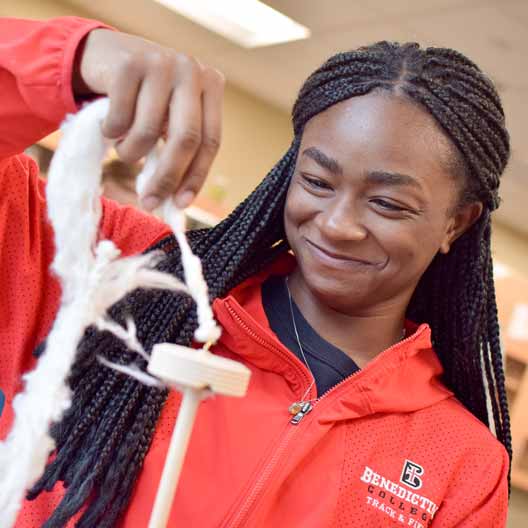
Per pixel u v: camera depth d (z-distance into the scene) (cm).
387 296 96
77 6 438
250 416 91
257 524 87
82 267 69
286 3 355
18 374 91
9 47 71
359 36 366
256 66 445
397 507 93
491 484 99
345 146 87
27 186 91
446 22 322
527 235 554
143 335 91
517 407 461
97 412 87
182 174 62
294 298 101
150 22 426
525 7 288
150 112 62
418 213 90
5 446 70
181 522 85
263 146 507
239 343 94
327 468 92
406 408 98
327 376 97
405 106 88
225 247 98
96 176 68
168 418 90
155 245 99
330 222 88
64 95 69
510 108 377
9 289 91
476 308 104
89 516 83
